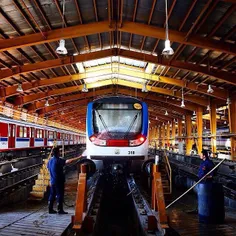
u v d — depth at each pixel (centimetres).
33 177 1506
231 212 898
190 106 3134
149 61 1792
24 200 1125
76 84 2695
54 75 2256
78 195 662
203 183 775
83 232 669
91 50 1802
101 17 1362
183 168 2086
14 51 1598
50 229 660
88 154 1127
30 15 1189
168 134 4862
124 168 1231
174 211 919
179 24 1305
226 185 1305
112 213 1305
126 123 1141
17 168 2170
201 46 1345
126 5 1246
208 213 754
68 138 4472
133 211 1012
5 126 2420
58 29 1366
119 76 2566
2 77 1817
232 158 2088
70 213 820
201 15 1129
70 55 1802
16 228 667
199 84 2269
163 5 1164
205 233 670
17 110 2733
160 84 2611
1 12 1162
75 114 4691
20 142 2759
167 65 1777
